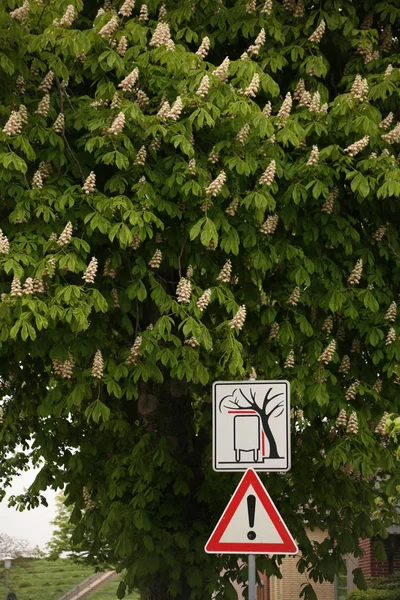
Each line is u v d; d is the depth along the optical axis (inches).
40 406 504.4
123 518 595.2
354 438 530.3
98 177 500.4
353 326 537.3
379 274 543.2
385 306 542.3
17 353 511.8
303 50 541.6
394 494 550.9
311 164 494.3
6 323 448.8
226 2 568.1
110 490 598.9
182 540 587.5
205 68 476.4
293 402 523.8
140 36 487.8
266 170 478.0
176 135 461.4
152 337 482.6
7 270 442.6
